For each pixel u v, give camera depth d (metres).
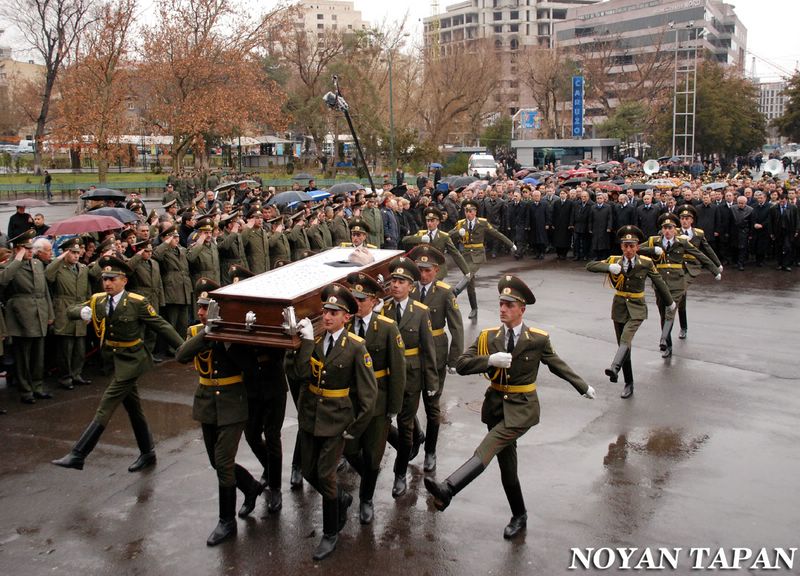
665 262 11.55
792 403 9.23
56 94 68.75
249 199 19.83
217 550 5.98
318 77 53.66
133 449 8.09
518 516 6.16
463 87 56.50
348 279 6.36
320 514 6.63
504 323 6.29
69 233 11.55
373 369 6.26
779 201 18.73
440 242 12.40
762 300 15.29
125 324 7.28
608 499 6.71
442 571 5.61
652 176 34.34
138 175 51.44
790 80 62.12
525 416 6.02
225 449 6.14
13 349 9.88
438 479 7.21
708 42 105.19
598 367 10.84
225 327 6.13
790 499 6.67
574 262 20.78
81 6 44.59
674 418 8.76
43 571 5.69
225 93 39.56
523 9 137.00
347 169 52.69
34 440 8.35
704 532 6.11
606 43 81.56
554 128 78.69
